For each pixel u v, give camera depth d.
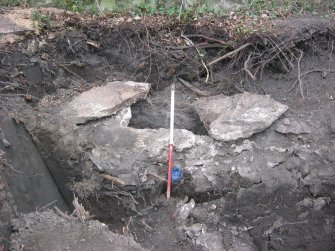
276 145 2.67
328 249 2.75
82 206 2.61
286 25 3.10
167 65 3.09
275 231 2.68
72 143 2.70
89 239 2.15
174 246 2.54
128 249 2.11
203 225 2.57
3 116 2.51
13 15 3.11
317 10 3.46
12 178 2.36
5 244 2.05
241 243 2.56
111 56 3.12
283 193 2.62
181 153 2.66
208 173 2.64
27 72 2.83
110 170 2.60
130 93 2.87
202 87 3.15
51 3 3.49
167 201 2.65
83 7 3.42
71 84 3.04
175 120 2.93
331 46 3.10
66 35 3.01
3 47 2.76
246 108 2.76
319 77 3.05
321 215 2.68
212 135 2.66
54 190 2.77
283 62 3.05
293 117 2.76
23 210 2.37
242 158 2.65
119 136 2.68
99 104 2.79
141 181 2.59
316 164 2.64
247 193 2.60
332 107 2.80
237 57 3.04
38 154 2.71
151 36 3.11
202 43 3.09
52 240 2.13
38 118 2.72
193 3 3.40
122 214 2.69
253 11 3.42
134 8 3.36
